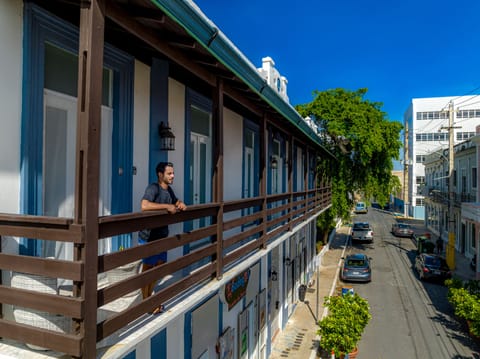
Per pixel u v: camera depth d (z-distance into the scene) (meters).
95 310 2.53
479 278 19.11
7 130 3.30
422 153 51.59
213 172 4.79
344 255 25.70
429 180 42.41
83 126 2.52
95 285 2.54
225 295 7.08
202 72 4.45
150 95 5.34
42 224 2.59
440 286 18.45
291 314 14.27
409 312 14.79
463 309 12.02
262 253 6.40
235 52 4.23
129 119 4.90
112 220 2.74
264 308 10.33
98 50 2.62
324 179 23.92
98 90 2.61
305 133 9.90
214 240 4.68
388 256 25.55
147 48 4.73
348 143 25.00
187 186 6.42
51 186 3.94
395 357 11.00
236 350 8.16
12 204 3.36
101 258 2.63
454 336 12.48
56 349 2.48
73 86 4.21
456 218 28.25
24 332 2.60
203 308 6.31
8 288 2.66
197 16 3.32
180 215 3.81
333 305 10.99
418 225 43.34
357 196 34.66
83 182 2.50
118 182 4.75
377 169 25.30
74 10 3.75
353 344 10.11
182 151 6.28
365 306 11.01
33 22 3.49
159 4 2.90
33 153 3.50
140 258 3.09
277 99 6.47
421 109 51.97
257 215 6.30
